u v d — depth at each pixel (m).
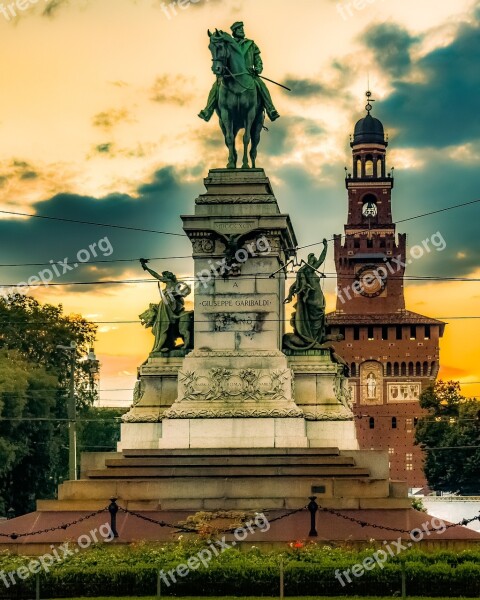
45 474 96.19
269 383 60.34
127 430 61.09
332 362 62.25
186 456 58.34
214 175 62.31
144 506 55.72
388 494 55.78
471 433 141.25
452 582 43.94
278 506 55.53
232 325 61.00
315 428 60.88
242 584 44.22
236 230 61.19
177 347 63.19
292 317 63.22
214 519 53.69
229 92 62.84
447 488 145.12
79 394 107.12
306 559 45.44
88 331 110.69
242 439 59.53
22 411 89.94
